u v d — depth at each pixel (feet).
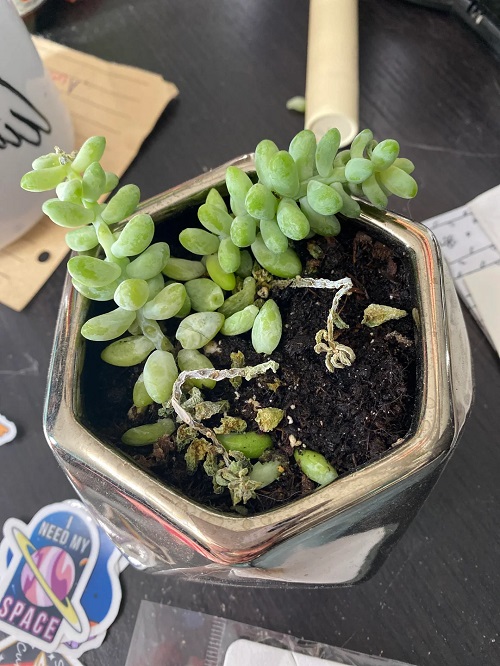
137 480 0.47
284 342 0.59
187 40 1.21
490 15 1.11
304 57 1.17
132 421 0.58
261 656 0.79
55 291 1.04
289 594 0.83
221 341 0.60
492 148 1.07
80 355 0.54
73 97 1.14
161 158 1.12
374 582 0.82
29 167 0.90
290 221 0.49
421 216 1.03
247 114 1.14
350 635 0.80
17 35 0.80
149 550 0.58
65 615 0.85
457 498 0.86
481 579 0.82
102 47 1.22
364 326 0.58
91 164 0.50
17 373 1.00
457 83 1.12
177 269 0.59
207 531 0.45
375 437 0.52
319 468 0.51
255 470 0.53
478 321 0.95
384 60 1.14
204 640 0.83
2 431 0.96
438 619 0.80
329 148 0.51
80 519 0.91
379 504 0.49
